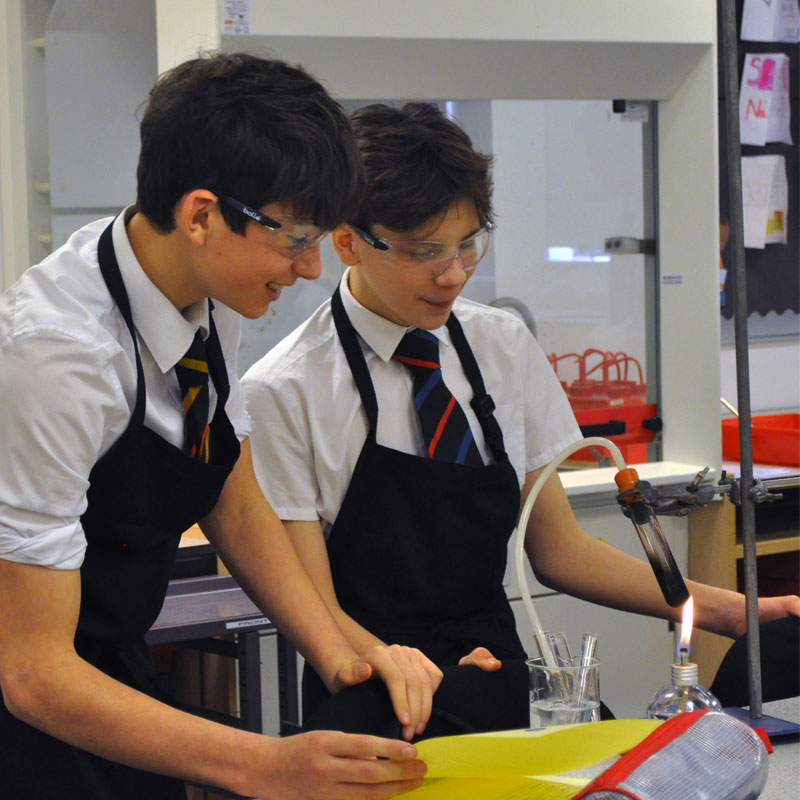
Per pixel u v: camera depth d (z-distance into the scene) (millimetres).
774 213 4004
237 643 2355
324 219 1156
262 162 1111
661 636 3223
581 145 3328
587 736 1088
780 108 3967
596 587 1784
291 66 1194
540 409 1845
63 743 1327
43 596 1150
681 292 3293
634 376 3447
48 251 3570
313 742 1091
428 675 1363
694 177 3221
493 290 3365
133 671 1387
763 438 3412
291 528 1679
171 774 1142
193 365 1363
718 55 3723
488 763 1077
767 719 1371
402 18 2752
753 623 1362
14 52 3447
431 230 1484
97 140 3475
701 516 3162
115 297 1281
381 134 1475
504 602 1754
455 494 1661
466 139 1517
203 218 1153
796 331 4082
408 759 1085
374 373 1732
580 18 2941
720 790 988
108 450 1297
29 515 1144
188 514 1394
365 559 1671
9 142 3475
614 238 3393
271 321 3068
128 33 3459
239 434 1502
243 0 2623
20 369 1131
